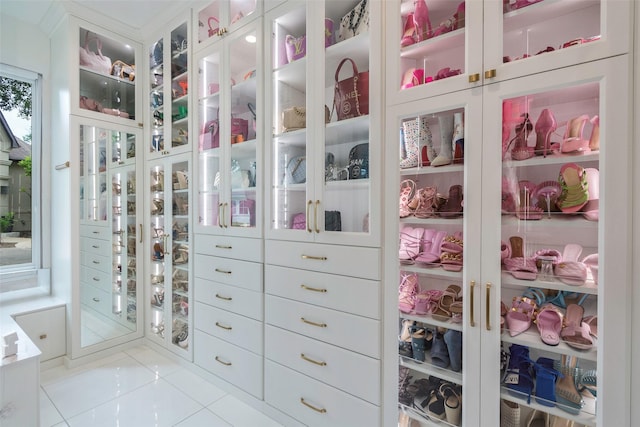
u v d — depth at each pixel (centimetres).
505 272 113
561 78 97
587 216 100
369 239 137
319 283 154
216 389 204
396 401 131
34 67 252
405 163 134
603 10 92
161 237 262
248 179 193
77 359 232
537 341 107
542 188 110
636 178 88
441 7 138
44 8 232
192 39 223
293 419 165
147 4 225
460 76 115
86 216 238
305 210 167
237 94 201
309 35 156
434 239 136
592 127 100
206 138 216
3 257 252
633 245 89
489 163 110
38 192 263
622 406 90
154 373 223
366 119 140
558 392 106
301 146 172
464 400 117
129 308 263
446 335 125
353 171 149
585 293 103
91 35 241
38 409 152
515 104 110
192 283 225
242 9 195
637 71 87
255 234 183
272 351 175
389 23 133
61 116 242
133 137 265
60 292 246
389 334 133
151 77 266
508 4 110
